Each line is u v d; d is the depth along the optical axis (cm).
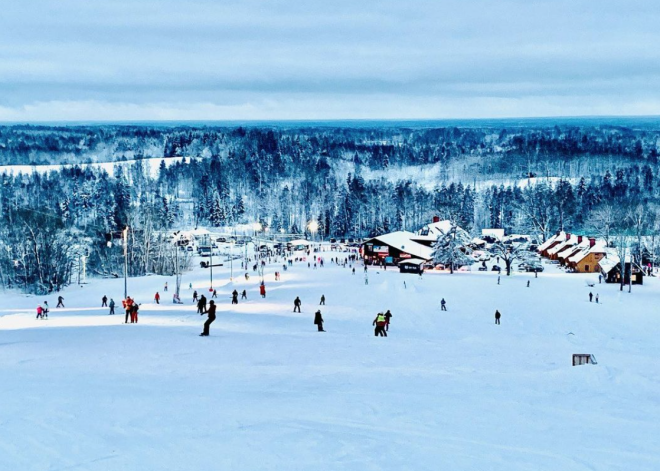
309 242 19562
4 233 10881
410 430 1555
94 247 12531
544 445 1458
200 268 13538
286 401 1828
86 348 2969
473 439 1495
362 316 5731
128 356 2727
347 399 1877
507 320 6128
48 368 2350
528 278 10781
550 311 6850
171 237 15712
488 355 3191
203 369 2400
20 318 5166
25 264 10438
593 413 1744
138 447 1373
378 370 2459
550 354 3356
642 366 2639
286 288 8619
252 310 5850
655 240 13788
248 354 2872
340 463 1318
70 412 1606
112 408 1659
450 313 6444
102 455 1319
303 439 1461
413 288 8419
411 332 4709
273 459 1330
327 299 7269
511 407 1802
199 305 5116
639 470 1312
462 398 1916
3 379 2070
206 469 1266
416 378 2277
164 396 1831
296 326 4484
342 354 2973
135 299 7619
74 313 5681
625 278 10219
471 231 19988
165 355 2773
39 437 1412
